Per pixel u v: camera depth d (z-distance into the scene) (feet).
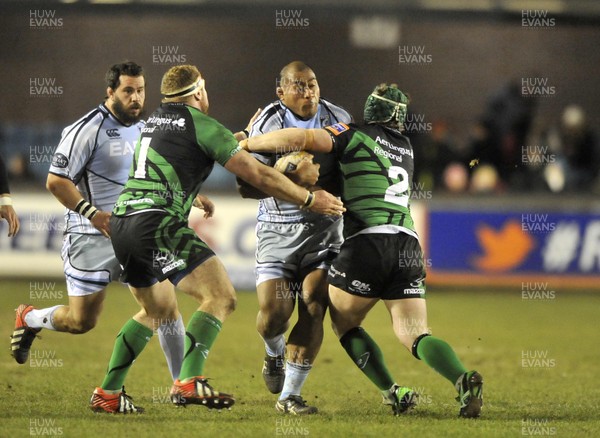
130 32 238.89
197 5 174.70
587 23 181.16
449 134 210.18
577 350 111.65
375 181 70.44
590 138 194.80
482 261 166.50
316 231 75.92
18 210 162.09
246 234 162.91
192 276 66.33
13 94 236.22
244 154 67.36
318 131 70.59
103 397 70.38
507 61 242.37
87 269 78.64
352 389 85.40
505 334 122.83
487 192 169.48
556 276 166.61
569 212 166.71
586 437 64.95
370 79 241.14
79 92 238.48
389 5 178.91
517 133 189.37
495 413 73.72
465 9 179.63
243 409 74.38
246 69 241.96
